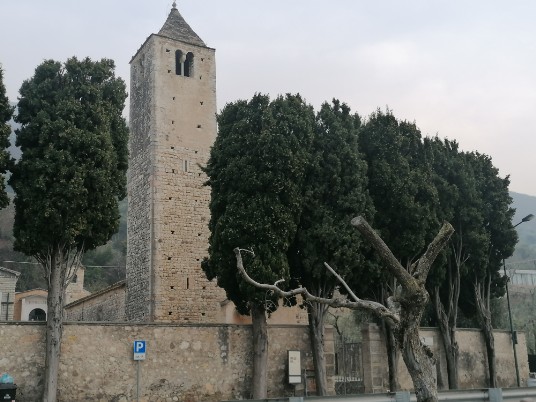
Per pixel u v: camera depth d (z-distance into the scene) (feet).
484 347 104.94
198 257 118.62
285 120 79.92
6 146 70.03
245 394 76.28
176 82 126.82
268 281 72.59
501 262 109.19
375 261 82.23
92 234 70.33
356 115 93.76
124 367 70.03
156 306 111.55
